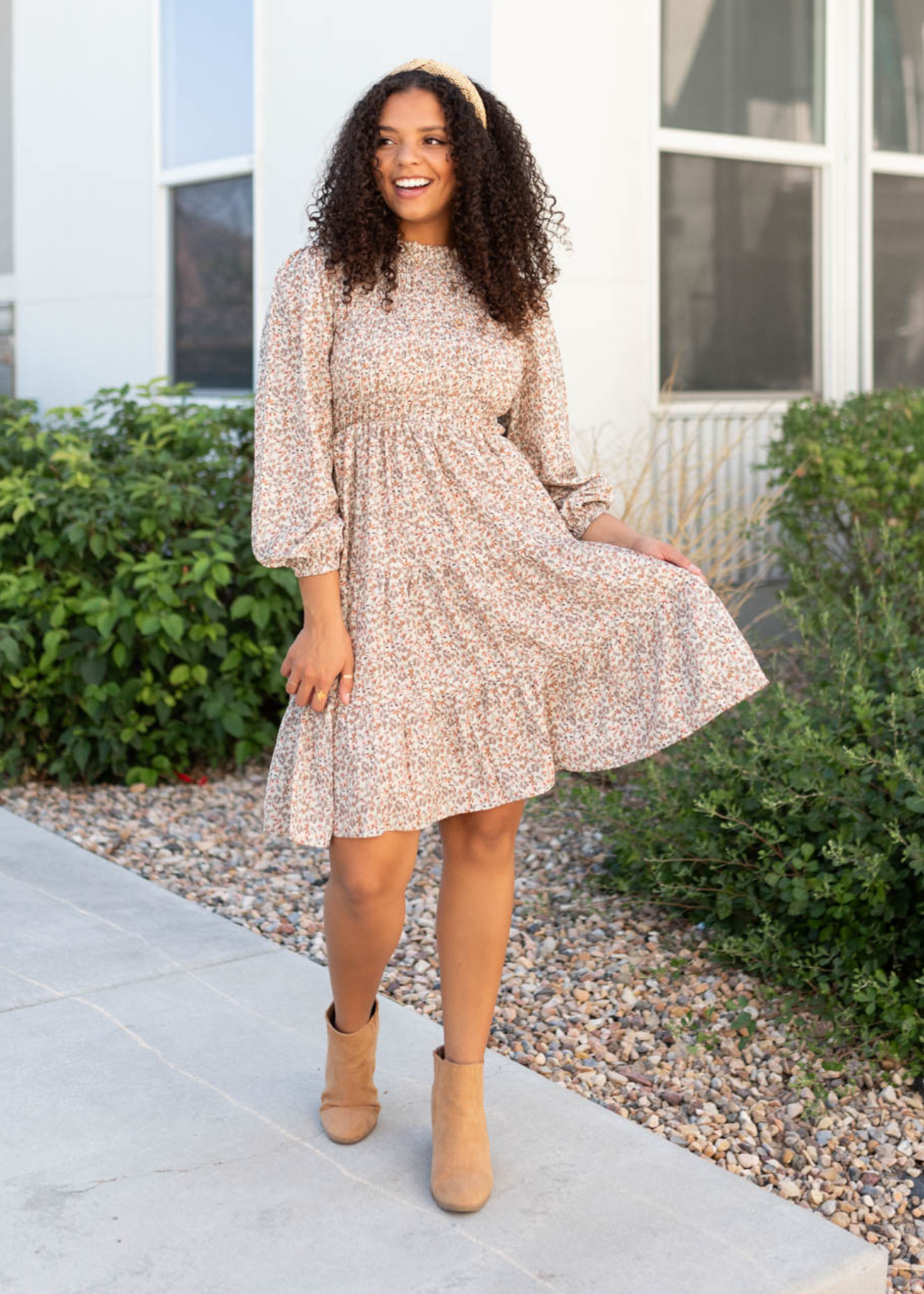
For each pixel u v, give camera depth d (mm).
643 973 3359
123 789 4918
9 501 4859
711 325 6047
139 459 5184
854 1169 2658
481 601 2203
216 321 6609
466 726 2229
